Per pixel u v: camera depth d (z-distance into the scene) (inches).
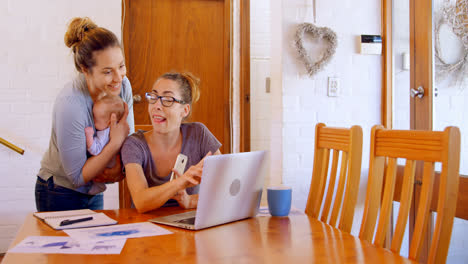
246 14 133.0
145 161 61.6
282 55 105.7
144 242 42.0
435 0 93.0
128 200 122.3
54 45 116.3
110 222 50.1
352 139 58.6
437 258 41.8
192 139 65.8
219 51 135.3
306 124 108.1
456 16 86.7
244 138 133.1
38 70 115.3
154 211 57.6
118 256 37.4
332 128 65.1
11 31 113.0
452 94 88.0
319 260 36.4
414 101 99.2
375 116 113.0
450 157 42.8
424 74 95.9
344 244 41.6
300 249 39.7
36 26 114.9
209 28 134.5
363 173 112.2
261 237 44.3
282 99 106.1
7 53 113.0
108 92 61.1
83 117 60.4
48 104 116.3
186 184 54.9
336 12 109.3
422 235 45.1
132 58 128.0
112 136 63.6
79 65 59.7
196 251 39.1
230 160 48.1
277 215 54.7
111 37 59.6
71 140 59.9
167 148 63.7
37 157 115.7
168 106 60.6
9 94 113.4
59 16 116.4
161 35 130.4
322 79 108.7
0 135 112.9
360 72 111.6
